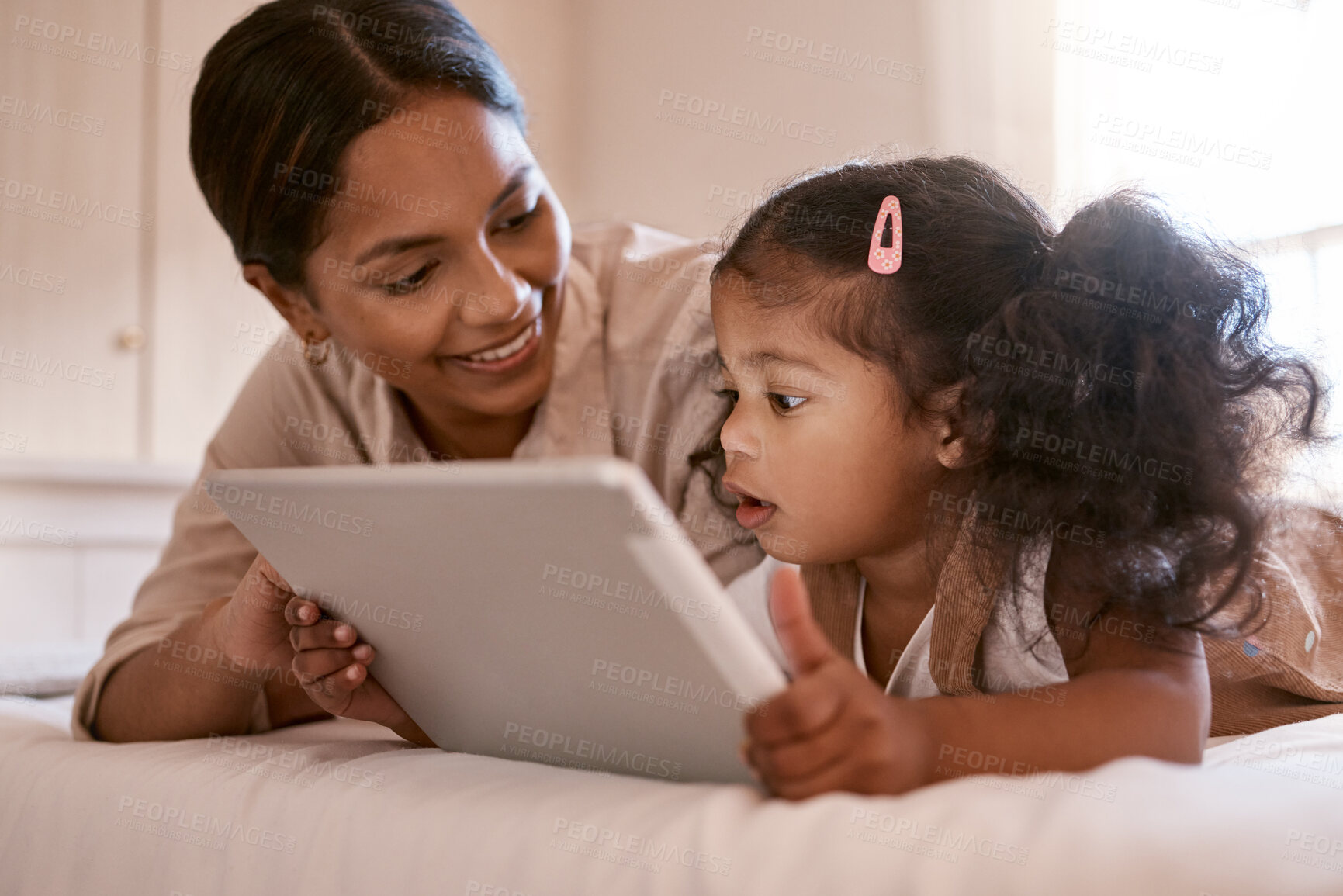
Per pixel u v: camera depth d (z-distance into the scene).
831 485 0.76
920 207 0.79
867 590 0.86
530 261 0.92
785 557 0.79
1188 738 0.55
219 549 0.98
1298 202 1.56
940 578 0.74
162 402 2.31
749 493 0.79
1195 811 0.38
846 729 0.46
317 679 0.71
